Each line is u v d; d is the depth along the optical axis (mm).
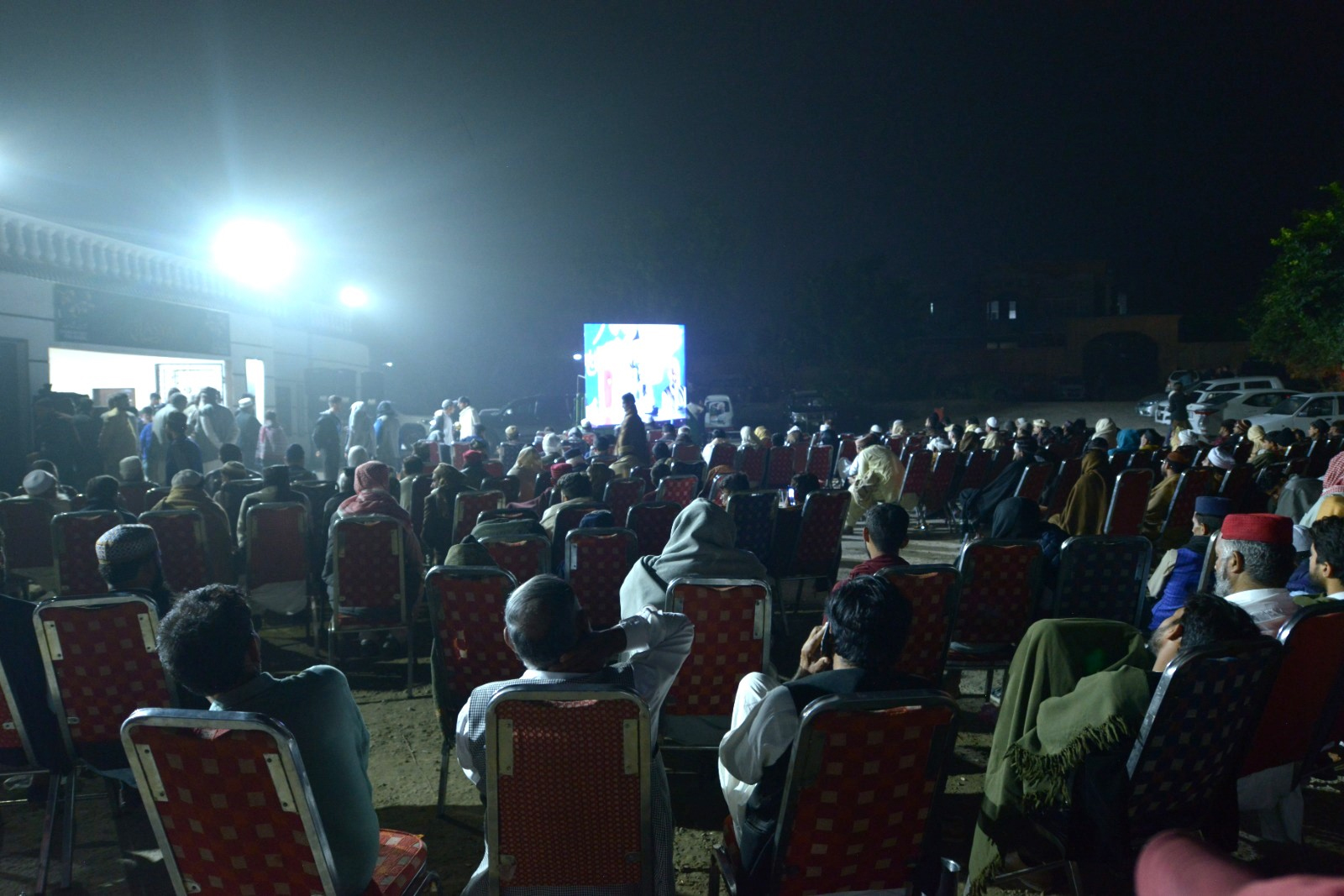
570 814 2102
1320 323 25688
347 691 2270
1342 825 3408
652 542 6336
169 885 3098
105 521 5285
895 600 2266
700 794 3746
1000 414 30219
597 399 19844
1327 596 3260
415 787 3861
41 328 12328
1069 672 2596
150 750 1927
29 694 2975
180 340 15328
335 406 14125
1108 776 2416
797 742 1940
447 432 16906
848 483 12320
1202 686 2299
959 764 3973
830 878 2098
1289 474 9375
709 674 3451
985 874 2627
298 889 1981
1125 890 2908
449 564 4121
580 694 2000
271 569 5840
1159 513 7445
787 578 6441
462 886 3070
